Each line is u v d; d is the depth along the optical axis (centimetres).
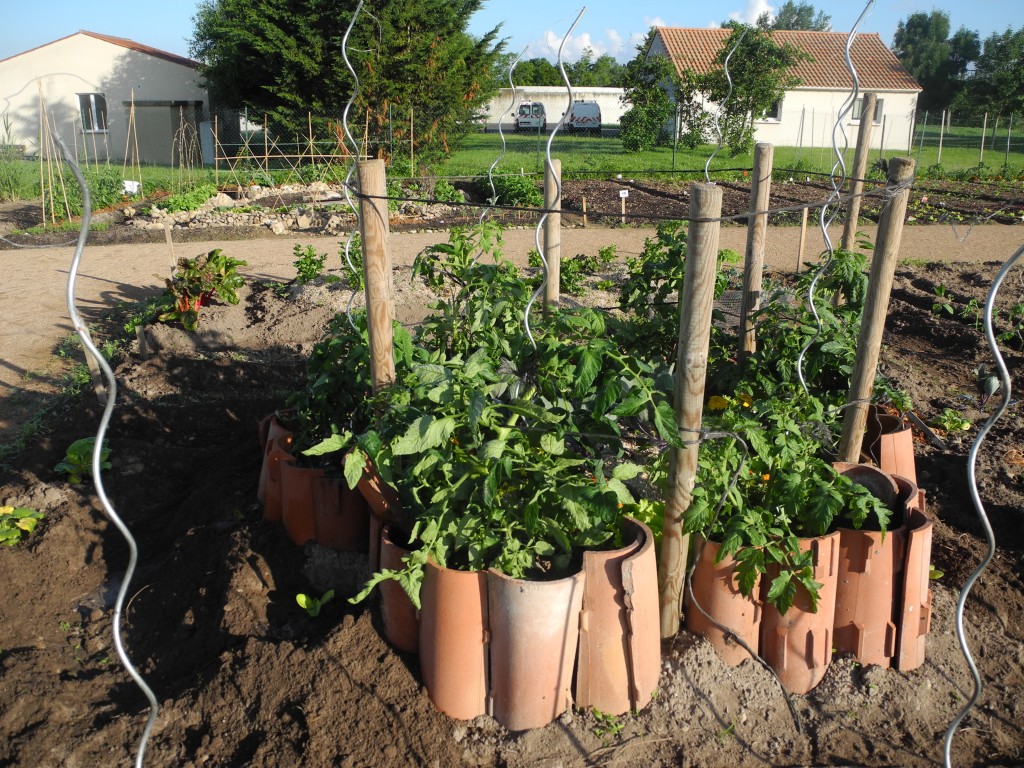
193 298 854
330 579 391
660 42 3772
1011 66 5200
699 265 295
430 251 482
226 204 1919
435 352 419
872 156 3138
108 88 3039
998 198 2006
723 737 315
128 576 221
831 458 429
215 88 2905
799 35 3762
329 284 969
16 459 561
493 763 303
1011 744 322
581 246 1416
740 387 469
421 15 2528
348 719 310
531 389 369
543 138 3975
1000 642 368
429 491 351
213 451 562
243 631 358
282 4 2550
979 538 445
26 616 392
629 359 369
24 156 2709
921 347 852
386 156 2481
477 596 304
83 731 318
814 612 322
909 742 320
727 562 329
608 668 312
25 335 892
